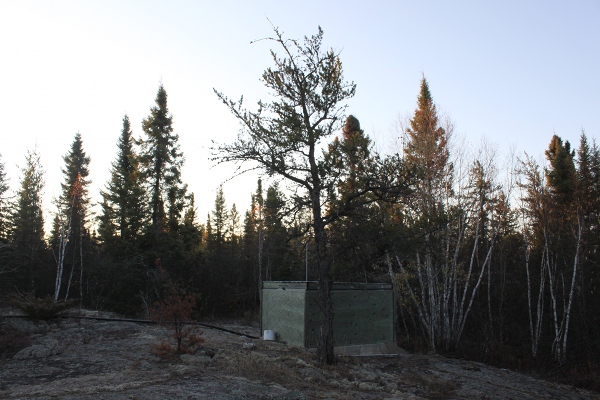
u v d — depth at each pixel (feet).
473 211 83.05
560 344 83.51
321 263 42.88
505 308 96.89
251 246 132.98
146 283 98.17
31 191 131.03
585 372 69.72
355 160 43.39
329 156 41.55
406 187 42.96
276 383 31.81
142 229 105.60
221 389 28.45
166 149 108.88
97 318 58.65
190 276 111.75
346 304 56.44
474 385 45.68
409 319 99.76
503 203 88.22
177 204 109.91
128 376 30.30
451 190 81.71
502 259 99.45
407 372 47.50
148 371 32.12
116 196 108.78
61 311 55.77
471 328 97.86
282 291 56.34
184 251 108.68
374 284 60.39
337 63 43.83
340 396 30.40
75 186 115.96
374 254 45.01
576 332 81.66
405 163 42.78
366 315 58.23
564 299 82.64
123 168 127.44
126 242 101.24
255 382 31.17
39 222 129.90
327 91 42.73
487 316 98.43
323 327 42.24
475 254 102.94
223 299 115.44
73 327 51.72
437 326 80.12
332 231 46.78
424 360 58.13
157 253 103.96
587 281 88.12
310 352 47.06
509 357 76.33
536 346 79.82
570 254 88.99
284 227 44.80
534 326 92.84
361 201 45.14
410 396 34.60
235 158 41.65
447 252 77.97
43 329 49.26
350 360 47.24
